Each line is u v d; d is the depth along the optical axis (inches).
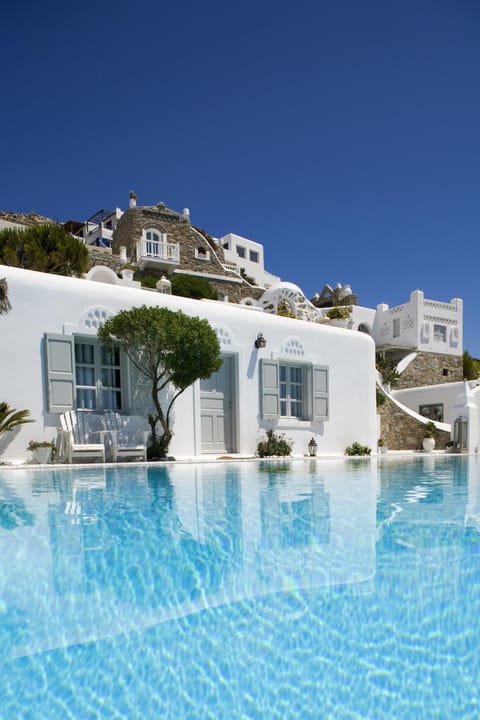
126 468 356.8
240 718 63.5
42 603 98.2
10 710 65.1
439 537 149.3
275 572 117.2
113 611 95.3
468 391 687.7
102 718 63.4
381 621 90.2
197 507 199.6
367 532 155.7
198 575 114.7
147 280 845.2
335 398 590.6
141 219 992.9
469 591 104.3
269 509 195.9
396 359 1184.8
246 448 510.6
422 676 72.4
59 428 397.7
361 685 70.9
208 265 1044.5
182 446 465.7
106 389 439.5
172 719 62.9
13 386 381.1
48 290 405.4
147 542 143.2
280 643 82.4
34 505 201.5
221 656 78.7
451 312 1190.9
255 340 527.8
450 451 671.8
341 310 841.5
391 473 349.7
